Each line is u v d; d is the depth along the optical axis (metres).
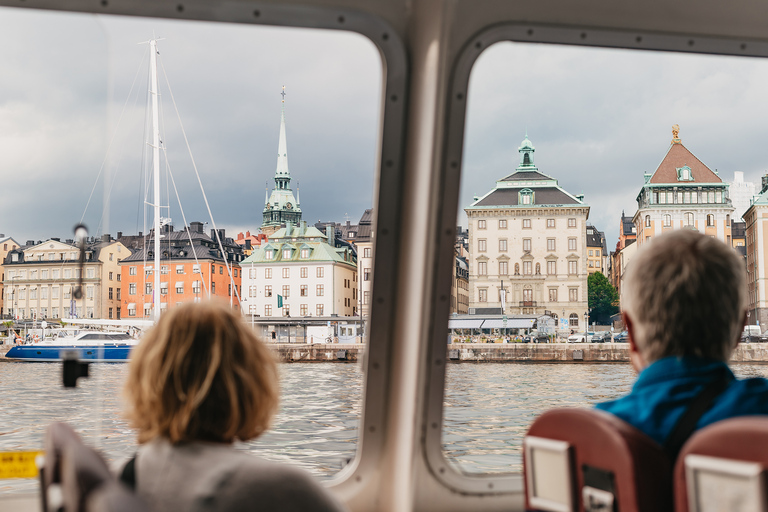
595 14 1.94
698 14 2.01
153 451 0.95
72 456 0.73
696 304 1.04
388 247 2.00
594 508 0.97
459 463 2.10
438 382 2.00
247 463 0.91
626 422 1.00
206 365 0.96
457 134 1.93
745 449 0.79
